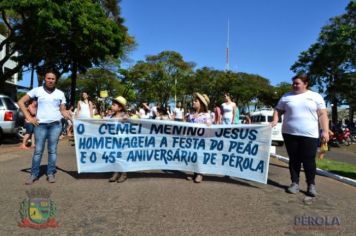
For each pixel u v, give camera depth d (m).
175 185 7.82
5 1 21.53
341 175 9.98
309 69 40.31
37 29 22.52
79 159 8.19
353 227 5.59
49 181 7.74
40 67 27.25
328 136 7.34
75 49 26.23
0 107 15.55
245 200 6.82
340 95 38.69
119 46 27.59
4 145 15.64
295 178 7.61
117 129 8.29
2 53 44.50
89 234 5.00
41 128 7.59
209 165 8.38
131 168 8.25
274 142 24.69
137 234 5.04
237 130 8.33
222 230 5.27
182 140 8.45
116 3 38.09
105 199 6.61
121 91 65.00
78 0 23.34
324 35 37.75
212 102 65.69
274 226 5.50
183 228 5.30
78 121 8.16
